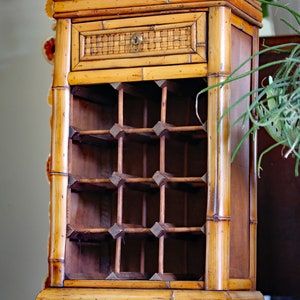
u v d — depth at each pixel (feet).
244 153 5.11
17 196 6.53
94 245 5.36
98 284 4.87
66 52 5.12
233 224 4.94
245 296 4.82
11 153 6.57
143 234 5.00
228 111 4.69
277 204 5.99
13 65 6.63
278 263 5.95
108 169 5.54
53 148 5.10
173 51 4.87
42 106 6.54
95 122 5.44
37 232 6.45
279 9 6.38
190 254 5.30
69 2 5.11
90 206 5.36
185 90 5.20
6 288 6.47
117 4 4.98
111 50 5.02
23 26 6.64
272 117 4.58
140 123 5.49
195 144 5.35
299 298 5.88
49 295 4.87
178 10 4.87
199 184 5.07
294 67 5.29
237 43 5.08
